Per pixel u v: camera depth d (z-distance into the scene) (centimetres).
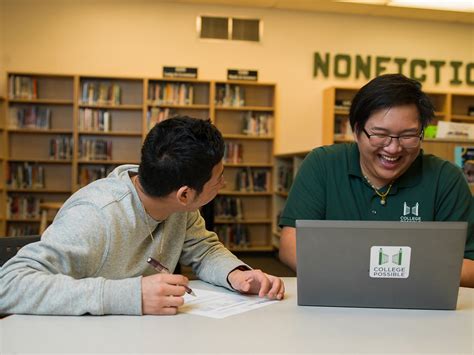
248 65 609
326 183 158
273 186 604
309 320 101
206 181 110
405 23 632
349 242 108
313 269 110
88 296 99
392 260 107
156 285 103
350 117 137
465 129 338
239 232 604
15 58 568
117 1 584
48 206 479
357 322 100
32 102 556
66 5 575
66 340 86
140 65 589
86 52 581
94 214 112
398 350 84
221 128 610
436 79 639
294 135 620
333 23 621
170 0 588
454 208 151
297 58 617
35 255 103
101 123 566
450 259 107
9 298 99
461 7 562
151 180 109
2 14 563
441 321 101
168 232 134
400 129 125
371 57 628
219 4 598
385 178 142
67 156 565
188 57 597
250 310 108
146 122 568
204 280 139
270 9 609
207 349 82
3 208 547
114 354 79
